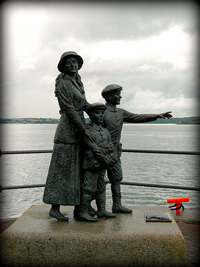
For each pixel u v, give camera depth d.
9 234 3.85
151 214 4.55
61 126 4.30
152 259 3.77
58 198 4.24
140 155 30.42
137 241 3.78
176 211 6.14
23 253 3.81
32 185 5.71
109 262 3.79
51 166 4.30
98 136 4.32
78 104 4.36
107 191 12.77
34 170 17.94
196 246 4.61
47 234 3.83
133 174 18.41
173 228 3.99
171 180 16.41
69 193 4.25
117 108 4.87
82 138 4.34
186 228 5.38
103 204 4.52
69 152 4.29
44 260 3.81
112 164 4.34
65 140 4.28
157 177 17.33
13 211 9.69
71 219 4.39
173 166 21.77
